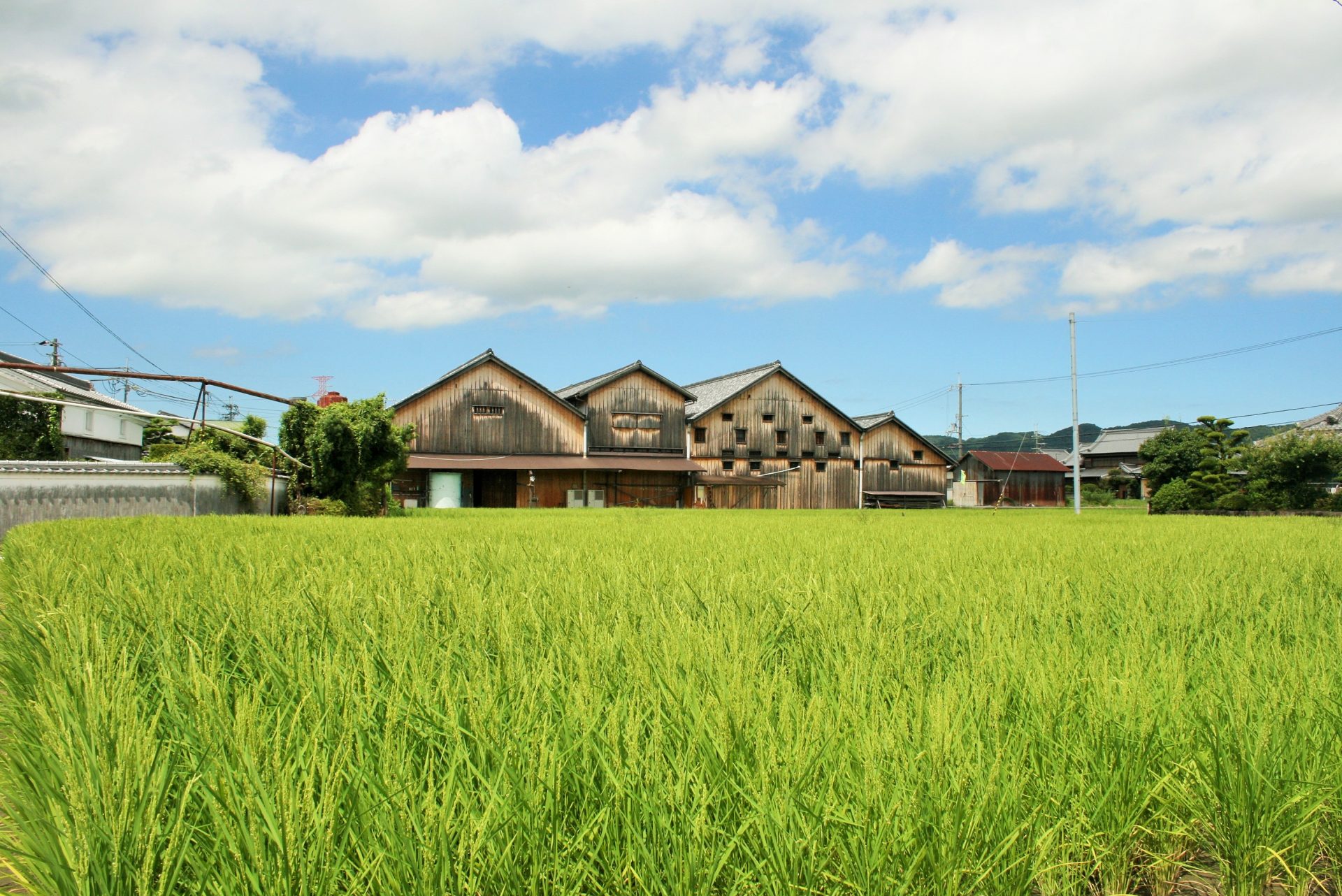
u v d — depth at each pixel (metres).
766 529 12.77
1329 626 4.13
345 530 10.34
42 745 2.19
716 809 1.87
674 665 2.83
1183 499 34.53
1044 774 2.15
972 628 3.78
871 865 1.73
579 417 37.62
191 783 1.80
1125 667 2.90
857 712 2.38
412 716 2.29
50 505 13.30
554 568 6.08
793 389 42.41
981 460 60.03
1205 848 2.20
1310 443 31.42
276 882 1.58
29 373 24.34
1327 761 2.27
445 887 1.60
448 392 35.72
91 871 1.62
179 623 3.64
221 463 16.66
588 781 1.93
